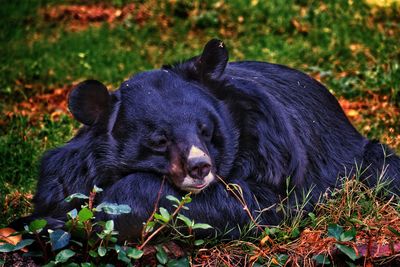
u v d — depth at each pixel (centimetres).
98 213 930
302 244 935
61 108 1898
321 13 2414
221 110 961
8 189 1323
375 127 1591
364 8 2412
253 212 957
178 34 2489
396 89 1761
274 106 996
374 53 2089
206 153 897
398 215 1000
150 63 2250
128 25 2569
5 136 1608
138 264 904
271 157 973
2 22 2664
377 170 1109
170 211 919
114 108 946
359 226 979
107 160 937
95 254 870
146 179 923
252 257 909
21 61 2286
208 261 918
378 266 909
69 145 987
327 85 1881
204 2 2631
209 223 937
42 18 2714
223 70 983
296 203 995
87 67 2191
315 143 1045
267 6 2533
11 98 1984
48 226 941
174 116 921
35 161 1440
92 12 2725
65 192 962
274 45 2264
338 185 1054
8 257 919
